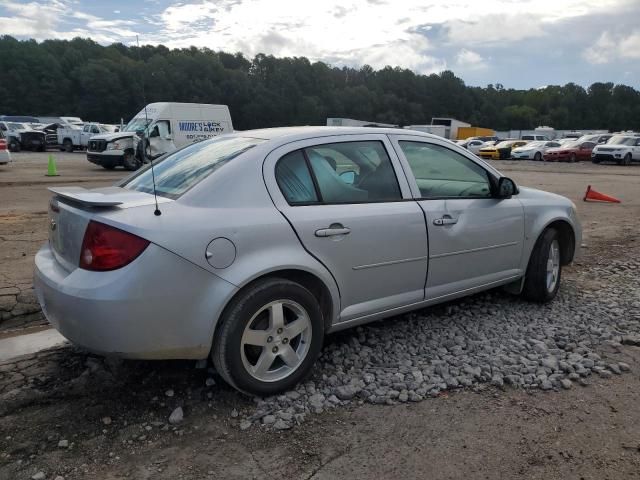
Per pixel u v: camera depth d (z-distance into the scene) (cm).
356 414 302
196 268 284
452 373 347
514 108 12456
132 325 271
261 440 277
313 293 339
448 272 405
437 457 262
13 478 245
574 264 658
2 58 7894
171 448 269
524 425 291
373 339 405
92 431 283
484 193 442
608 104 12450
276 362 327
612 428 289
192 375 344
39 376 344
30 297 484
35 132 3353
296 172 335
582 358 371
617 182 1897
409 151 397
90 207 291
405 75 11962
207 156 348
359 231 344
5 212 952
